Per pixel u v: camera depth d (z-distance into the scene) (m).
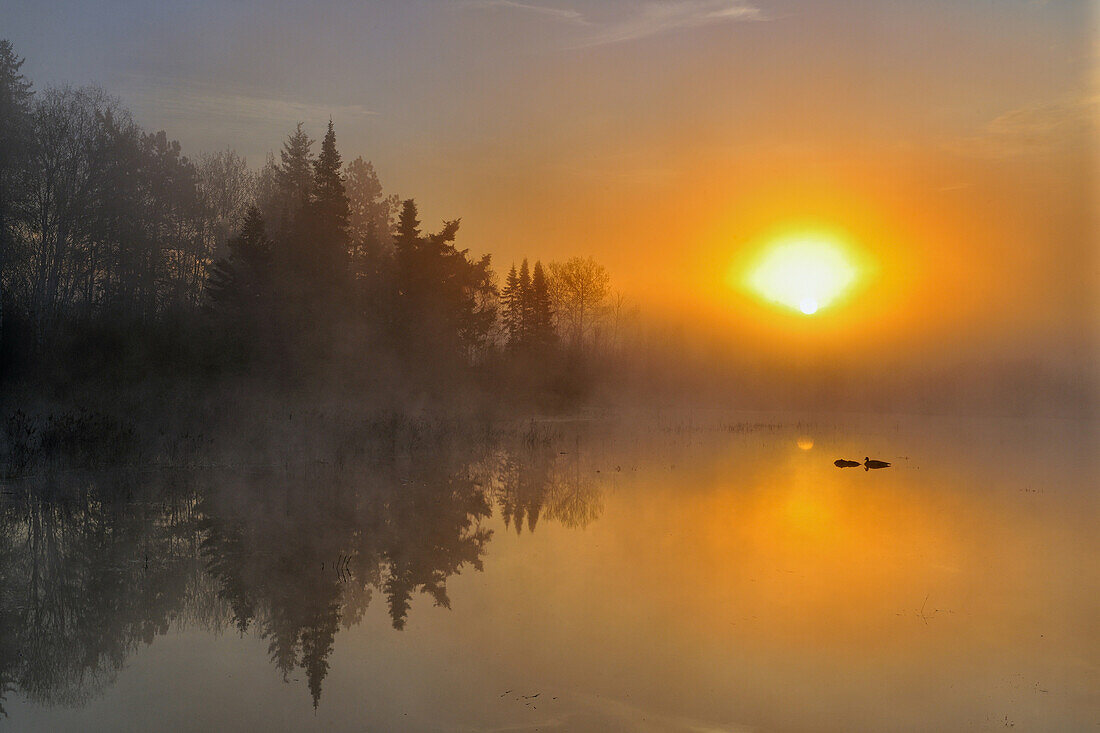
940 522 18.59
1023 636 10.31
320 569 13.48
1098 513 20.12
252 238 40.25
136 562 13.86
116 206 45.25
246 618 10.95
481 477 25.27
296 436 31.31
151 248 49.81
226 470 24.97
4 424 27.19
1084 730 7.57
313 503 19.66
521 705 8.04
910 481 26.27
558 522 17.84
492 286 58.91
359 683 8.62
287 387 38.19
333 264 44.47
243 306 39.44
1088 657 9.57
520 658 9.38
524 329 67.62
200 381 35.25
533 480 24.84
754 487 23.98
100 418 28.48
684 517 18.64
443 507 19.47
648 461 31.25
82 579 12.78
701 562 14.16
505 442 38.12
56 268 41.03
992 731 7.52
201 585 12.48
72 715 7.85
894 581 13.05
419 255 49.41
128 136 46.69
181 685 8.59
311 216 44.81
